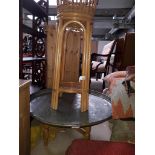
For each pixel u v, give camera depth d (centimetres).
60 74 160
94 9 141
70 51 217
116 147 90
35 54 254
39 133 154
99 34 1009
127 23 551
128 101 136
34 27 235
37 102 165
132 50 277
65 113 144
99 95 188
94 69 322
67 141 159
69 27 159
